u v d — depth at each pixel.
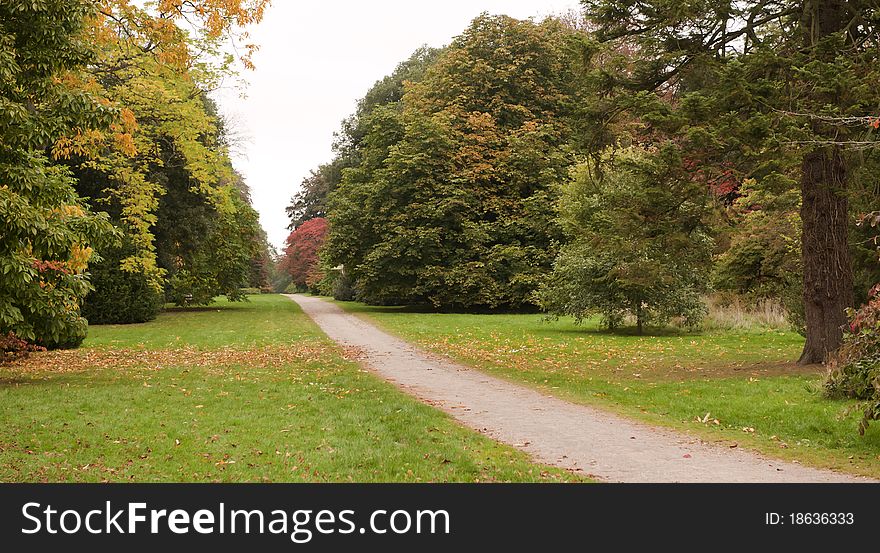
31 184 10.70
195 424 8.63
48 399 10.45
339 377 13.11
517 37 39.09
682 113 11.50
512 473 6.53
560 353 17.27
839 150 11.24
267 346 19.59
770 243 21.77
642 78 13.48
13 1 10.30
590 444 7.82
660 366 14.52
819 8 12.53
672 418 9.32
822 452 7.48
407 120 39.97
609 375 13.38
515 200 37.00
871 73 10.52
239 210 41.69
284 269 81.31
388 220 37.03
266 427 8.46
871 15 11.62
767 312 23.58
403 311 38.34
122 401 10.34
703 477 6.51
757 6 12.55
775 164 10.77
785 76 11.77
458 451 7.30
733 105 11.48
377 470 6.62
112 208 28.17
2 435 8.01
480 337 21.86
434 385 12.39
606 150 15.44
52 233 10.57
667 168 12.60
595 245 14.16
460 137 37.78
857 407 7.51
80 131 11.40
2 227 10.12
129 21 15.04
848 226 13.87
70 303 12.47
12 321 10.95
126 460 7.00
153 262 24.77
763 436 8.22
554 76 38.72
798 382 11.23
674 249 13.58
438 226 36.47
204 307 43.16
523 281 34.25
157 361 15.94
